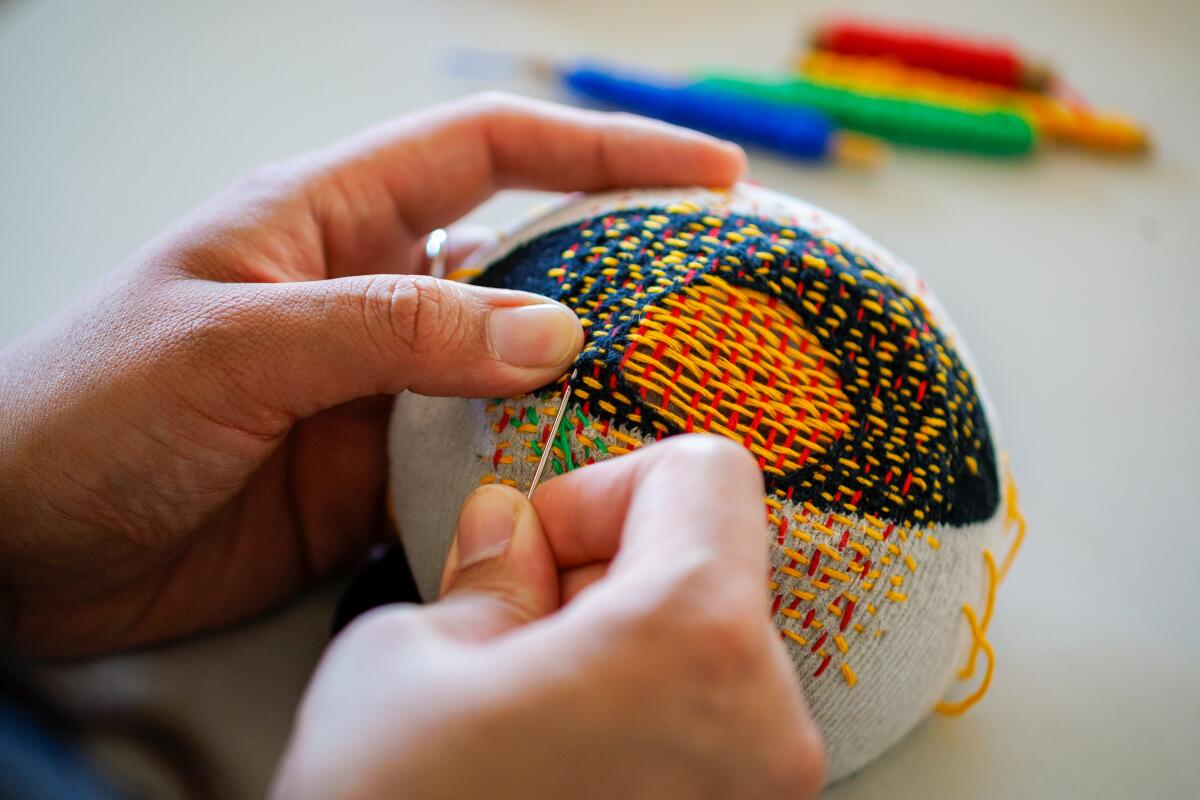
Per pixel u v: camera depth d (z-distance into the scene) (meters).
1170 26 0.97
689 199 0.52
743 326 0.42
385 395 0.61
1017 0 1.01
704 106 0.86
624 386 0.41
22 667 0.30
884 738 0.48
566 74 0.90
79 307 0.49
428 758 0.28
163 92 0.89
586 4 1.01
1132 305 0.74
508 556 0.37
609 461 0.38
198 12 0.98
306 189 0.56
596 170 0.60
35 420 0.46
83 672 0.53
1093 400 0.69
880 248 0.51
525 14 1.00
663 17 1.00
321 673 0.32
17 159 0.82
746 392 0.41
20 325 0.70
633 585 0.31
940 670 0.46
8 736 0.26
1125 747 0.53
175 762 0.43
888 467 0.42
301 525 0.59
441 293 0.43
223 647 0.56
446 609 0.34
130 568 0.53
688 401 0.41
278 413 0.47
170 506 0.50
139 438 0.46
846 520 0.41
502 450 0.43
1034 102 0.89
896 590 0.42
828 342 0.43
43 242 0.76
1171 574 0.60
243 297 0.45
